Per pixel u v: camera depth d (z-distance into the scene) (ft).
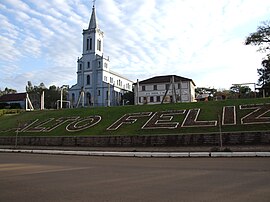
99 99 300.20
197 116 90.38
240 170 36.19
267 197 22.82
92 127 99.71
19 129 114.21
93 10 325.21
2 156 63.77
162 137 75.61
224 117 85.35
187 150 63.05
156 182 29.68
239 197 22.89
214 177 31.65
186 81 255.50
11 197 24.40
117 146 79.77
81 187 27.91
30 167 43.37
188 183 28.76
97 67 307.78
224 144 68.90
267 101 93.04
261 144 65.31
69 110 133.80
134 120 98.22
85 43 317.01
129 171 37.76
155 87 270.05
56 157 60.75
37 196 24.59
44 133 102.73
